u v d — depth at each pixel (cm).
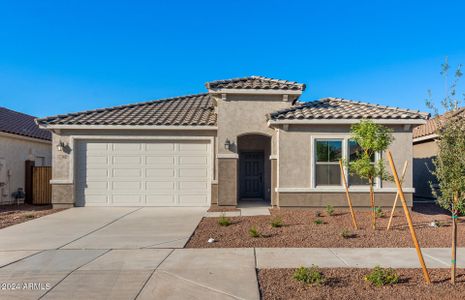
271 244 817
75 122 1411
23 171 1803
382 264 663
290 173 1287
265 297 510
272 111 1403
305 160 1286
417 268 641
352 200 1266
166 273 612
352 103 1454
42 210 1427
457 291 525
